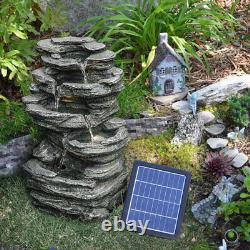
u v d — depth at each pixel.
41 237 1.68
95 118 1.66
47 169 1.71
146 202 1.70
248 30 2.33
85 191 1.67
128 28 2.14
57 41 1.66
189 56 2.19
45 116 1.63
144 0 2.13
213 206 1.72
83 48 1.67
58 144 1.72
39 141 1.84
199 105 1.99
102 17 2.12
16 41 1.98
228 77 2.07
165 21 2.12
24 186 1.81
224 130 1.93
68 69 1.64
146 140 1.91
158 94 2.01
